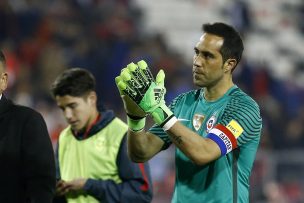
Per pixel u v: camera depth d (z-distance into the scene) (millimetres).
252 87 47000
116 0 53219
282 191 33875
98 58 45562
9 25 48562
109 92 44469
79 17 50469
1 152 13680
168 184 33156
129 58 46094
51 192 13688
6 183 13648
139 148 14633
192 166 14477
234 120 14133
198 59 14547
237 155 14438
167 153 33500
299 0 63438
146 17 57219
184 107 15164
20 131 13805
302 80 56344
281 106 46344
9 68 42469
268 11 61719
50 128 35125
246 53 55938
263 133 38750
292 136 41969
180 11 58594
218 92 14719
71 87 17297
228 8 59969
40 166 13641
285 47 59188
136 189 17156
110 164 17359
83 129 17688
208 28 14656
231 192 14305
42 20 49375
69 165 17688
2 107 13875
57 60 44594
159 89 13602
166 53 47750
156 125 15094
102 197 17094
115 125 17625
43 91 42875
